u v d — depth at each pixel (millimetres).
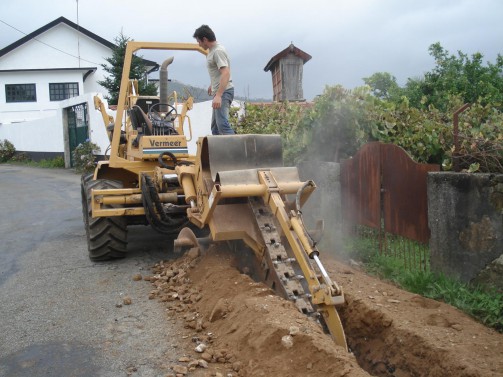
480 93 11398
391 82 14906
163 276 6359
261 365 3818
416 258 6016
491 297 4871
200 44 6887
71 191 16062
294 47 15109
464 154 5809
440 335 4293
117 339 4727
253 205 5305
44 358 4418
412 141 7875
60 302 5730
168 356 4348
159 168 7250
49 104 32812
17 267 7293
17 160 29281
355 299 5004
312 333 3857
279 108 11062
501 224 4875
